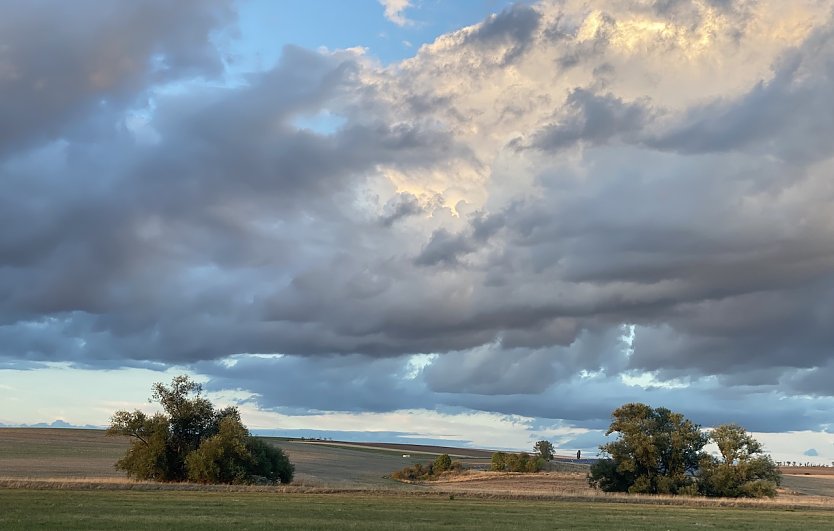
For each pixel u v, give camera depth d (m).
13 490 77.44
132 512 56.62
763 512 82.56
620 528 56.28
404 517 60.03
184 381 113.94
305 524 51.69
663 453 128.38
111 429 110.81
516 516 64.56
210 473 107.19
